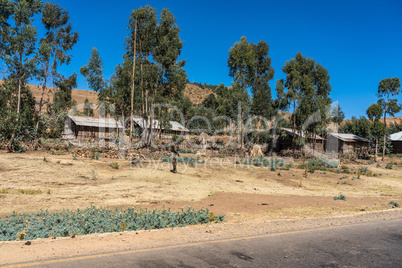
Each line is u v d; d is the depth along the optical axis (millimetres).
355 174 30234
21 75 24469
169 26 35625
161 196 15047
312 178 25625
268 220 10352
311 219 10352
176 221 9273
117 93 36812
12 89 24906
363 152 50469
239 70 51750
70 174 17578
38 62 24734
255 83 52219
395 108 45906
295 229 8500
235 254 5867
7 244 6070
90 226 8070
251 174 24891
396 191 22406
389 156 54125
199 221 9742
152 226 8500
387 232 8297
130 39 35844
